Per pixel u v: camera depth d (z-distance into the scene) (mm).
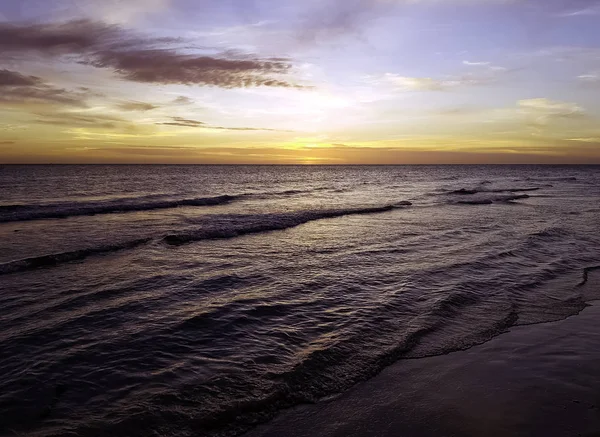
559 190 43625
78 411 4031
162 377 4715
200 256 11125
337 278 9102
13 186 41906
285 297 7715
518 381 4992
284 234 15133
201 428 3891
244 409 4195
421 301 7629
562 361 5543
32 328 6016
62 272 9195
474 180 68188
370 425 4078
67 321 6312
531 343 6098
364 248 12508
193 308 6988
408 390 4746
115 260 10461
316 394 4586
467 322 6816
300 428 4000
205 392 4438
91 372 4793
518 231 15961
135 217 19062
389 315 6922
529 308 7578
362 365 5246
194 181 57062
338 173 108812
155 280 8656
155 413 4031
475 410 4367
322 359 5293
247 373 4859
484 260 11000
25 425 3785
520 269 10195
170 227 15945
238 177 73000
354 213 22266
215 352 5391
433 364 5383
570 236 15094
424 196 35156
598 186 51344
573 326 6805
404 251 12102
